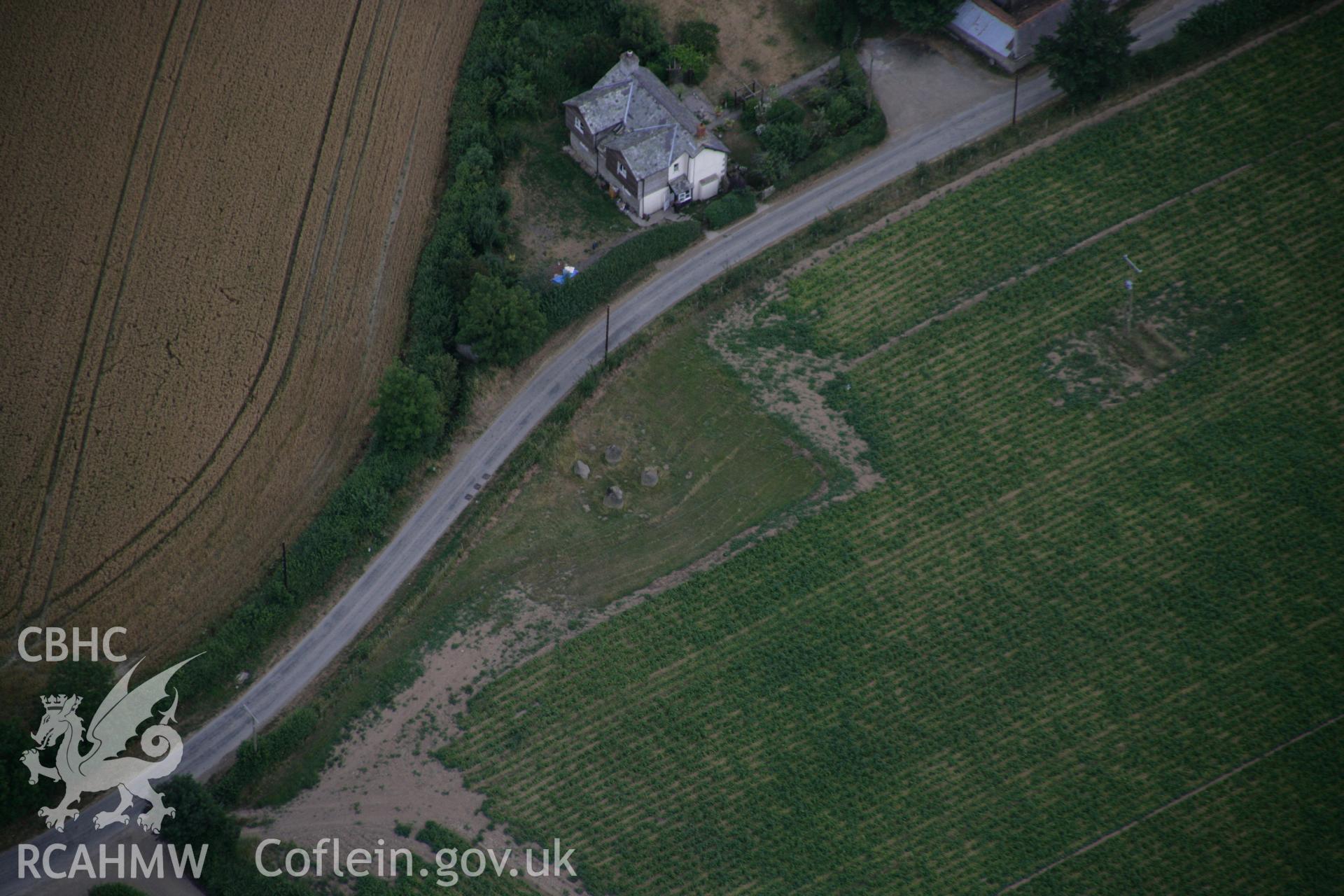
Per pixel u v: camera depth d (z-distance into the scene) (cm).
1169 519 14562
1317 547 14300
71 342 15450
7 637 13588
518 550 14462
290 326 15762
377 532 14362
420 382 14488
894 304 16162
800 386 15625
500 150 17012
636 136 16438
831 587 14188
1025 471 14925
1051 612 14000
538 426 15250
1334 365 15488
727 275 16250
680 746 13225
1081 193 16825
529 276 16062
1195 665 13638
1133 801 12900
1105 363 15650
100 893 12131
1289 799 12850
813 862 12612
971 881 12512
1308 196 16662
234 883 12188
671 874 12538
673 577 14288
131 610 13812
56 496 14438
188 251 16200
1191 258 16325
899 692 13550
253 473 14750
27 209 16350
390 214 16688
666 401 15525
